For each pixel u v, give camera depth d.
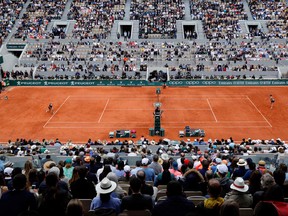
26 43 83.31
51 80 70.38
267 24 87.50
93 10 93.06
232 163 19.66
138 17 90.94
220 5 94.25
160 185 15.04
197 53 79.31
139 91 66.88
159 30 86.50
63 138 45.66
